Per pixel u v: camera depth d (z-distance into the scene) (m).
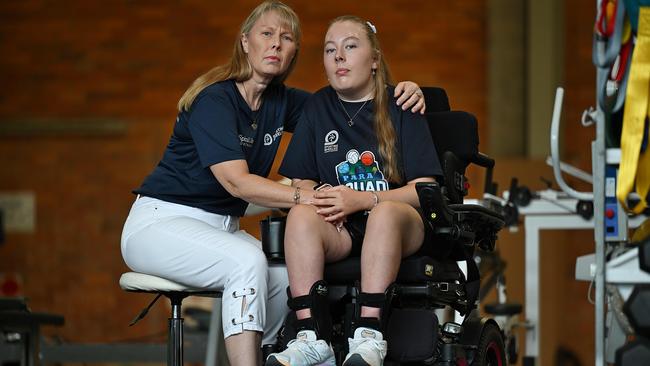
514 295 15.77
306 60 20.38
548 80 19.22
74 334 20.19
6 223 20.67
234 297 7.45
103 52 20.98
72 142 20.81
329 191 7.15
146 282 7.86
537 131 19.20
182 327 8.03
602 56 6.25
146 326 20.00
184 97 8.05
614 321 7.72
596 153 6.34
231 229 8.27
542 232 18.56
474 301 7.87
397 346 7.00
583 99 19.22
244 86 8.11
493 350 7.65
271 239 7.35
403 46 20.28
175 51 20.88
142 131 20.73
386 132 7.55
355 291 7.07
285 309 8.05
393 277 6.86
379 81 7.68
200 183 8.00
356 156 7.60
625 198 6.23
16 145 20.91
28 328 9.95
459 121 7.90
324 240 7.03
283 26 8.04
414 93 7.72
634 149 6.22
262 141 8.23
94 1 21.05
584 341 18.47
